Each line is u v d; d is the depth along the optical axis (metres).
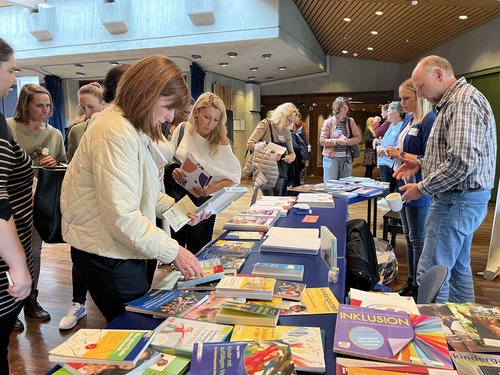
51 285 2.94
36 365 1.93
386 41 7.66
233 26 6.13
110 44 6.81
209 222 2.34
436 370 0.75
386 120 5.27
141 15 6.55
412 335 0.85
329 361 0.78
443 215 1.76
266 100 10.88
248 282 1.10
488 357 0.80
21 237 1.30
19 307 1.20
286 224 1.91
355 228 1.84
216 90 8.91
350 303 1.05
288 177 3.75
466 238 1.84
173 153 2.23
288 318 0.96
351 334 0.86
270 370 0.71
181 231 2.56
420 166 2.13
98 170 1.00
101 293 1.15
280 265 1.29
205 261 1.31
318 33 7.81
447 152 1.64
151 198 1.15
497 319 0.95
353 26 6.82
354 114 10.21
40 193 1.20
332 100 10.23
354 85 10.01
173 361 0.77
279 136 3.52
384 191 3.18
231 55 7.18
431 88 1.74
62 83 9.77
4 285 1.12
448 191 1.73
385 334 0.85
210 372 0.70
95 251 1.08
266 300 1.03
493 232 3.13
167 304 1.02
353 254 1.63
